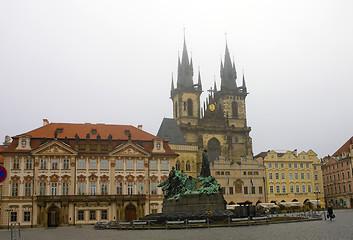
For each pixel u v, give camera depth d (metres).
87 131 105.44
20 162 95.56
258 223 51.84
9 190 93.50
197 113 166.38
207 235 38.00
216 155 157.12
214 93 181.88
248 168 131.62
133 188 100.38
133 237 39.97
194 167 134.62
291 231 39.12
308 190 137.25
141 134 109.25
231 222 52.06
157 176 102.81
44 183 95.56
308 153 144.00
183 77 169.75
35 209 93.25
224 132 160.12
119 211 96.44
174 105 174.25
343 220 56.12
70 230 67.00
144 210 98.75
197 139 156.25
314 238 31.83
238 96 173.38
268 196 131.38
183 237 36.97
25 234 59.34
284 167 136.00
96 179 98.56
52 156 97.00
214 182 60.31
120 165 100.75
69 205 94.38
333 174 153.62
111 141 102.44
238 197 128.25
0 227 91.12
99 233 50.97
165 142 108.12
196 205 56.56
